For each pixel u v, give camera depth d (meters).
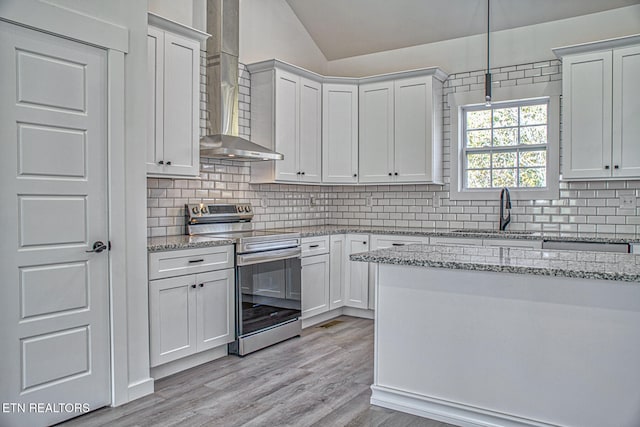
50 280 2.29
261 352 3.48
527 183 4.48
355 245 4.53
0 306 2.12
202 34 3.43
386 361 2.52
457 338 2.29
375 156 4.75
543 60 4.28
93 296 2.47
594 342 1.98
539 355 2.09
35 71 2.22
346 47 5.22
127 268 2.62
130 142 2.63
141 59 2.68
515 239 3.80
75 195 2.39
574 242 3.58
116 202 2.55
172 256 2.94
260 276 3.54
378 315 2.53
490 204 4.53
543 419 2.09
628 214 3.93
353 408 2.52
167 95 3.23
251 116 4.38
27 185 2.20
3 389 2.13
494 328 2.19
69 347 2.38
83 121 2.41
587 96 3.78
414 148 4.56
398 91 4.62
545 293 2.07
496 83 4.50
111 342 2.55
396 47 5.02
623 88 3.64
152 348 2.82
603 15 4.04
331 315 4.52
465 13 4.42
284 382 2.89
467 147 4.75
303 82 4.53
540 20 4.25
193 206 3.75
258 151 3.72
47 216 2.28
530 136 4.45
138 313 2.69
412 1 4.43
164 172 3.21
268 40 4.61
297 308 3.89
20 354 2.19
